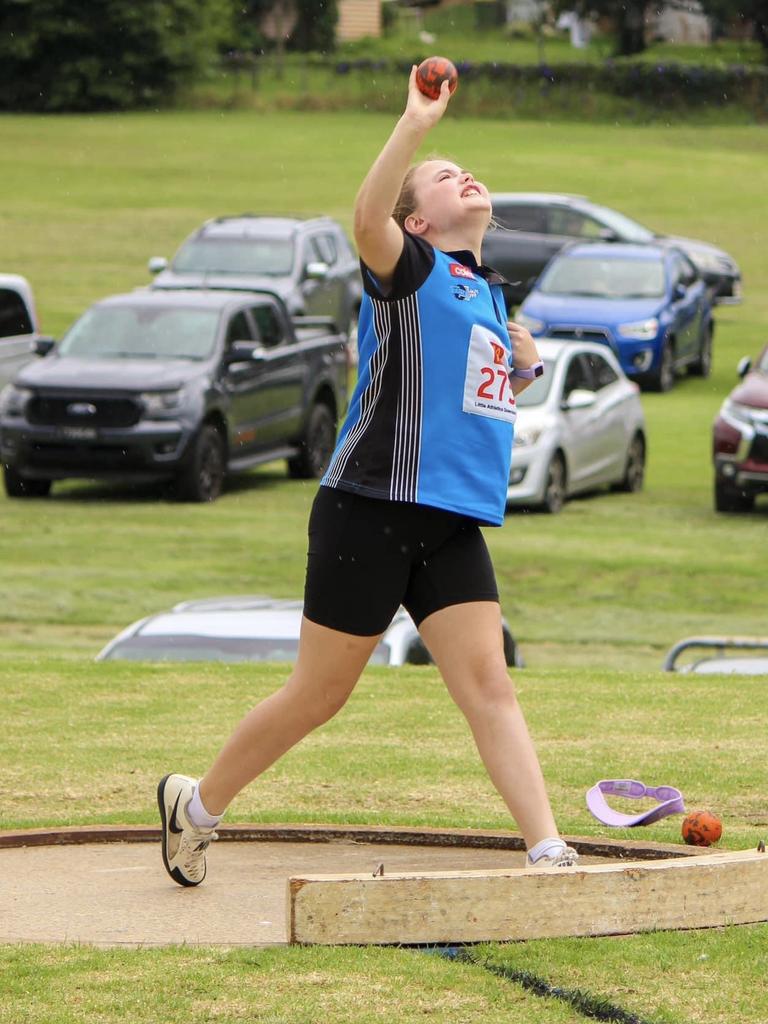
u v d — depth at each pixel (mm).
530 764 14688
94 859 17422
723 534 58219
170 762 22672
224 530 56719
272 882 16375
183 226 137500
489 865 17078
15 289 70938
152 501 62500
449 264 14508
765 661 33719
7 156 175125
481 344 14477
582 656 42000
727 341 110750
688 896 14234
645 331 91125
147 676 29578
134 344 64500
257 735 15352
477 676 14828
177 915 15141
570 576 51250
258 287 83625
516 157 178625
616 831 18500
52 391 61312
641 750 23094
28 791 21047
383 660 31984
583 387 65750
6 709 26516
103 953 13695
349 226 135500
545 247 111125
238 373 64312
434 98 14023
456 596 14789
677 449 77688
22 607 45469
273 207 145750
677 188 164625
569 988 12703
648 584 50406
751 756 22672
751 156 188000
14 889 16156
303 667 15039
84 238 131500
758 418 61094
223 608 35500
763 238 143250
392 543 14547
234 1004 12430
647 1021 12023
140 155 177875
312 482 69000
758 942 13828
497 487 14672
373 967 13227
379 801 20500
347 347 73438
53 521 58031
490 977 12977
